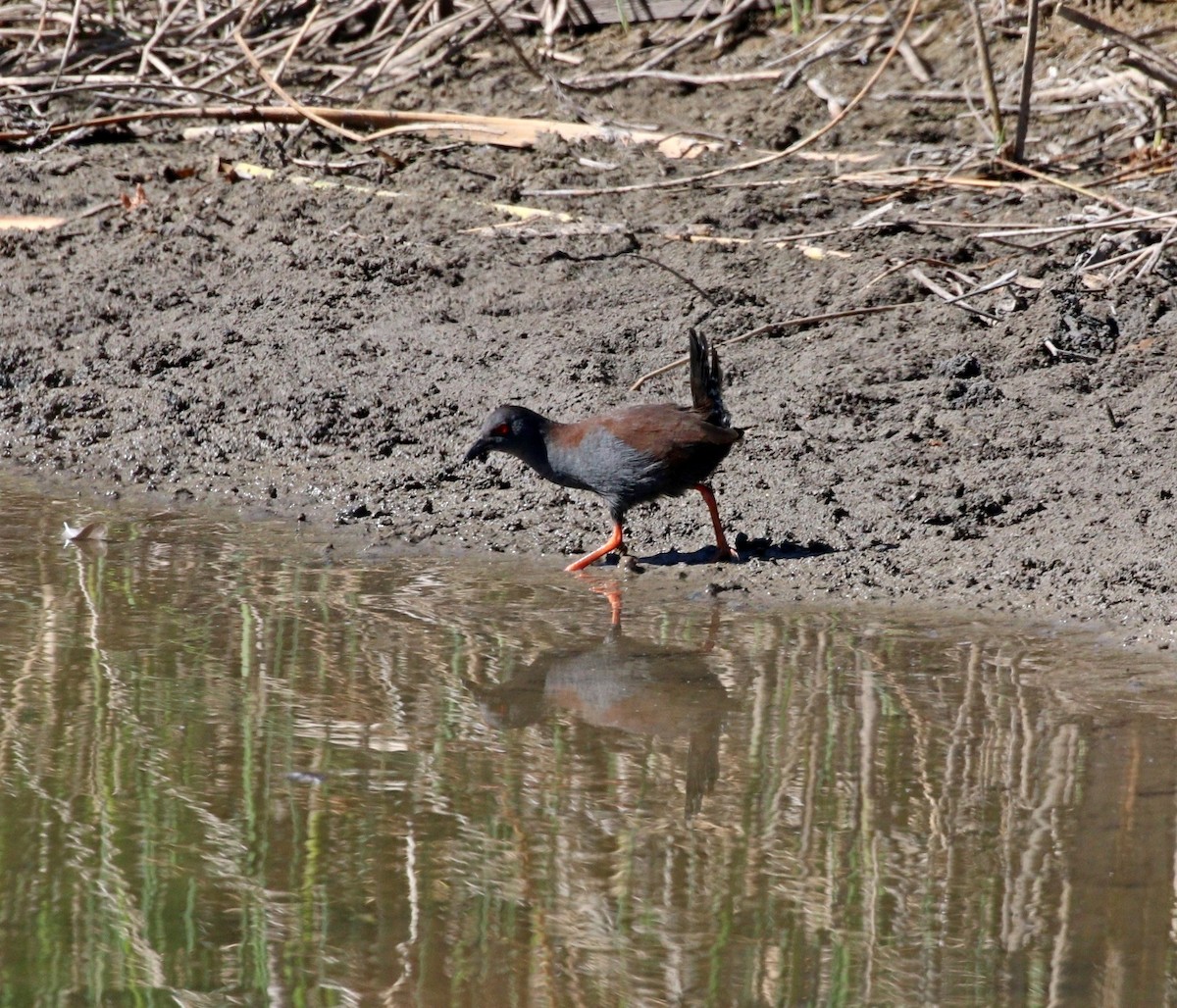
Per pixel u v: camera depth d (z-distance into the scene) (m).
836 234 16.31
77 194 19.05
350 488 12.95
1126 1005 5.77
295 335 15.61
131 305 16.41
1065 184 15.98
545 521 12.27
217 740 8.24
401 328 15.61
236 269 17.06
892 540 11.39
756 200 17.39
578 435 11.05
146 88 21.16
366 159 19.27
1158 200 16.00
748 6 22.25
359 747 8.16
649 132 19.53
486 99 21.34
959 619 10.11
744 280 15.69
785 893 6.63
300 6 23.44
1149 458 12.16
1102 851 6.90
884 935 6.28
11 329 15.93
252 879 6.83
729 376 14.21
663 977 6.06
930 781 7.64
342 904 6.63
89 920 6.54
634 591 10.79
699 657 9.47
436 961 6.18
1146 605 10.07
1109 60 19.36
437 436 13.73
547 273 16.33
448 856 6.98
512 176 18.62
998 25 20.78
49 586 10.78
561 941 6.31
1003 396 13.40
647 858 6.95
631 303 15.66
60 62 22.19
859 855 6.93
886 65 17.91
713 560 11.32
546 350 14.91
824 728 8.33
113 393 14.85
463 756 8.04
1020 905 6.48
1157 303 14.21
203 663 9.37
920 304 14.95
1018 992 5.88
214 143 20.44
